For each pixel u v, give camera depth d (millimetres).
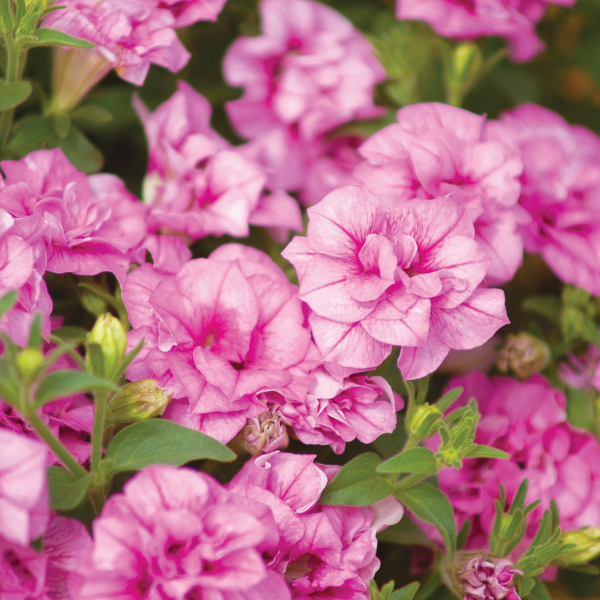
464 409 533
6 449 480
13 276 512
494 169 569
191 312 532
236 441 534
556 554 548
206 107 602
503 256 564
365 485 533
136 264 566
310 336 535
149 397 521
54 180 556
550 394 596
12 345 489
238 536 491
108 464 508
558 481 589
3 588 490
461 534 563
